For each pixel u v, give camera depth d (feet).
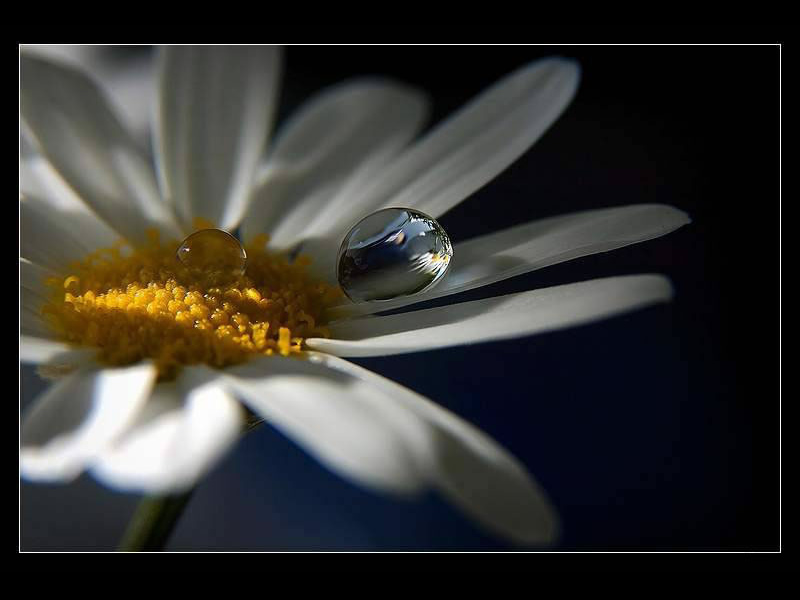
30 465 0.26
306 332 0.30
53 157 0.33
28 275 0.31
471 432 0.27
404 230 0.31
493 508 0.26
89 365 0.29
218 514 0.36
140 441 0.27
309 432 0.26
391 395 0.28
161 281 0.30
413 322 0.30
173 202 0.33
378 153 0.35
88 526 0.35
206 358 0.29
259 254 0.32
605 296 0.28
